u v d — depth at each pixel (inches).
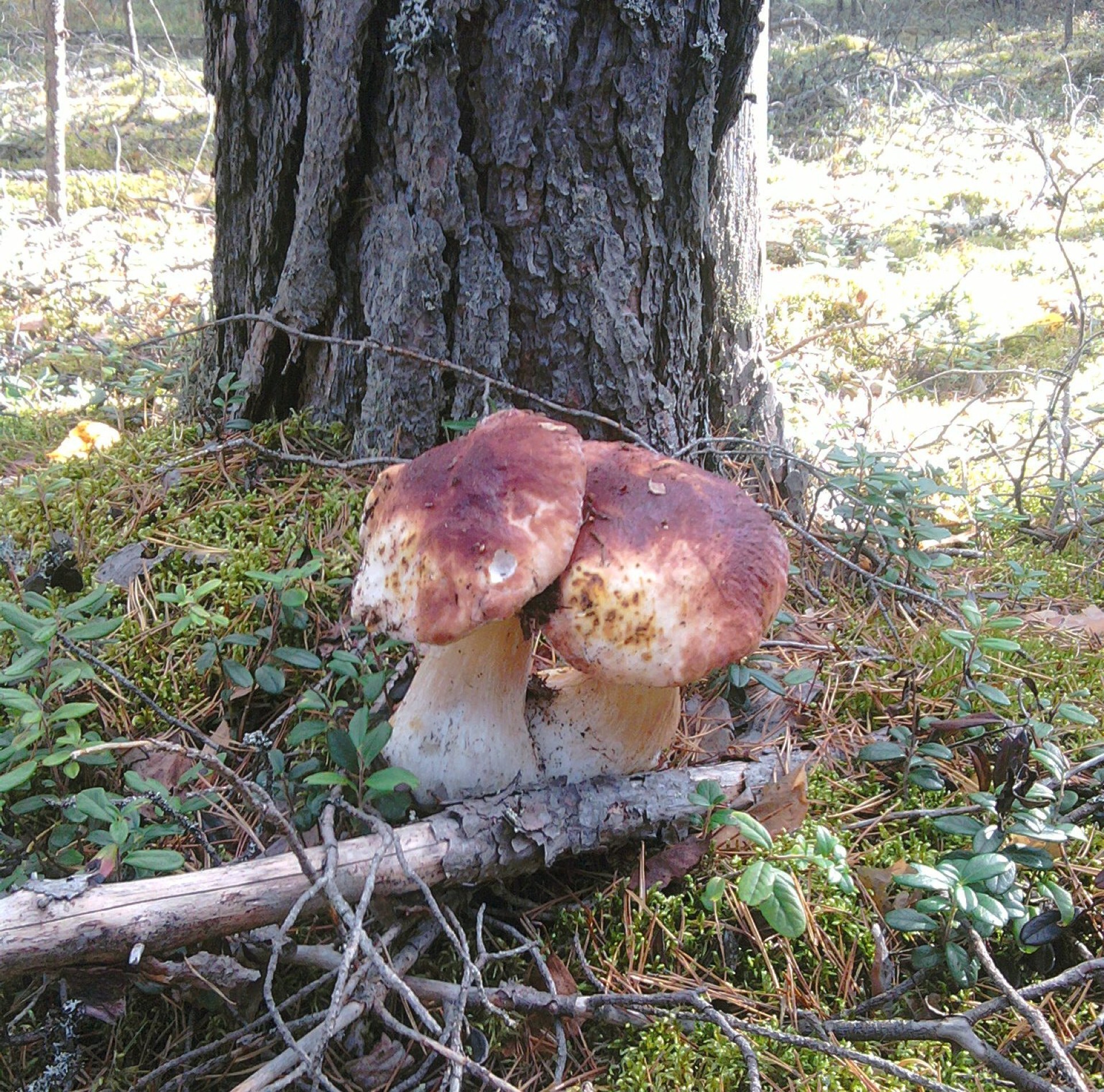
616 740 23.0
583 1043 20.3
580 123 28.5
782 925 19.6
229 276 33.8
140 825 22.1
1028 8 177.5
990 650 28.2
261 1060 19.8
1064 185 94.2
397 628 20.6
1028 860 21.5
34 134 99.7
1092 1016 20.7
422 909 20.6
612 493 21.0
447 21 27.2
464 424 29.5
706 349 33.9
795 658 29.2
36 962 17.8
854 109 121.1
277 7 29.7
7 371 45.8
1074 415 47.5
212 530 29.8
